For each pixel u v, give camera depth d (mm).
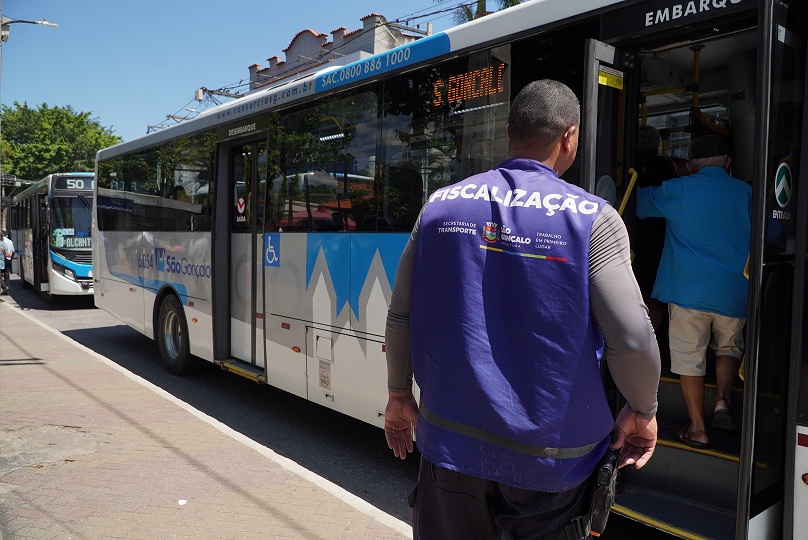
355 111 5410
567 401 1798
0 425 5883
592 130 3471
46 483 4562
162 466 4871
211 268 7523
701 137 4016
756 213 2850
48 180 16547
